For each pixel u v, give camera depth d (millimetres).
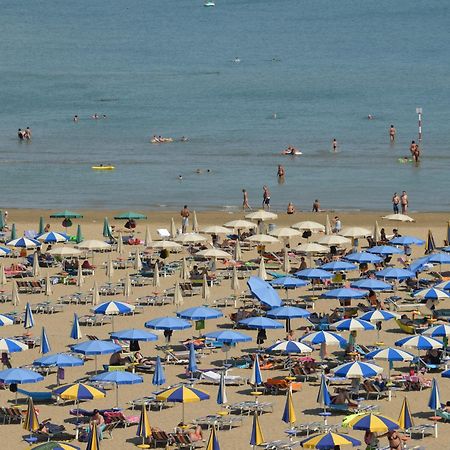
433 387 130000
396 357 140625
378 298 191500
